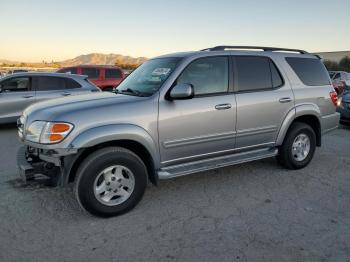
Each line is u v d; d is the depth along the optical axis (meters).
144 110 3.79
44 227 3.50
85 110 3.57
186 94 3.79
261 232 3.41
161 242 3.23
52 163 3.64
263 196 4.35
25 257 2.96
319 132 5.59
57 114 3.52
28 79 9.04
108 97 4.04
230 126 4.47
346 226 3.54
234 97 4.49
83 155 3.65
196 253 3.04
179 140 4.06
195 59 4.26
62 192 4.42
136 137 3.71
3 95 8.67
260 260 2.92
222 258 2.96
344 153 6.56
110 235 3.35
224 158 4.55
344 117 8.95
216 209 3.95
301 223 3.60
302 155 5.43
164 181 4.85
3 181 4.85
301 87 5.26
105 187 3.65
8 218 3.69
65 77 9.56
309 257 2.96
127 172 3.76
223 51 4.57
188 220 3.67
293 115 5.10
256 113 4.70
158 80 4.15
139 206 4.02
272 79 4.98
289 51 5.49
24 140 3.82
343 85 16.67
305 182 4.88
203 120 4.20
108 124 3.58
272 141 5.02
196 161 4.34
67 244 3.18
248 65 4.74
